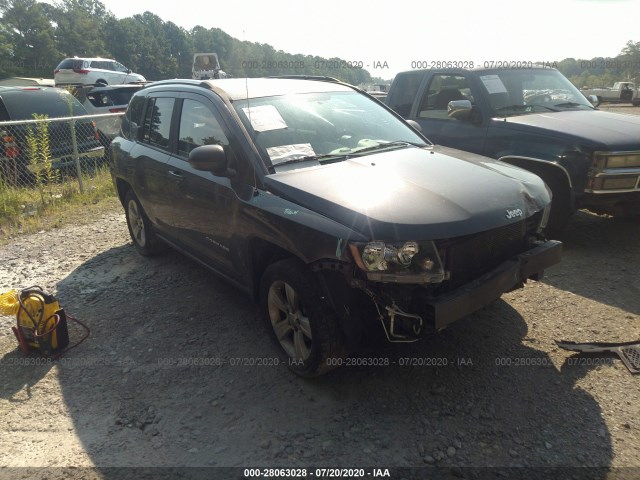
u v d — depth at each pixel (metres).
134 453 2.69
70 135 8.94
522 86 6.01
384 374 3.26
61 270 5.29
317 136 3.77
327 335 2.92
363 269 2.64
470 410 2.90
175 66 102.38
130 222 5.61
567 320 3.81
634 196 4.72
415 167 3.41
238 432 2.82
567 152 4.81
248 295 3.71
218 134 3.72
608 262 4.81
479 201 2.96
